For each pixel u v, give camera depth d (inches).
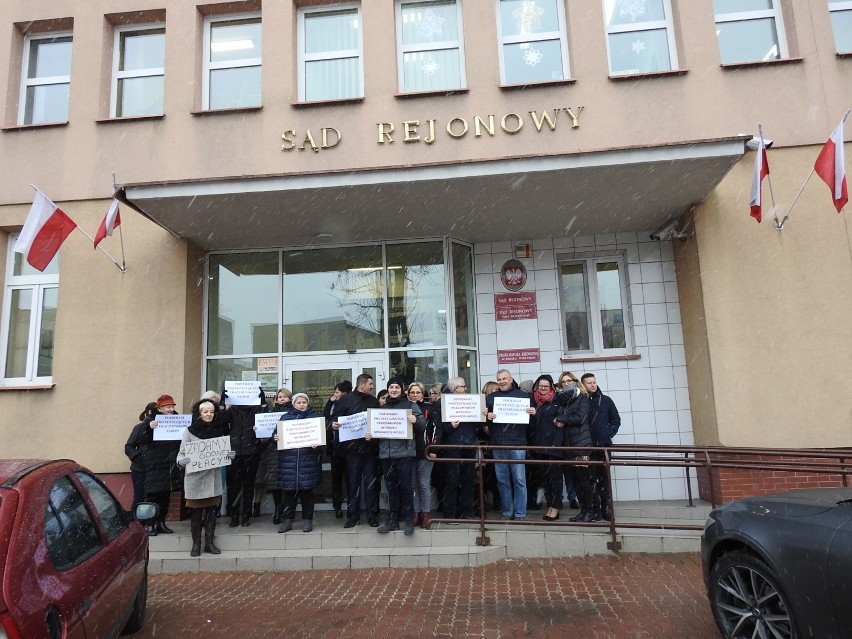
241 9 334.3
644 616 177.6
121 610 136.5
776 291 291.7
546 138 294.8
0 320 326.0
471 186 273.6
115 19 340.5
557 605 189.0
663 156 255.0
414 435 256.2
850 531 126.2
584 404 267.9
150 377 309.3
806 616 129.9
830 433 279.1
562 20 320.2
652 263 338.0
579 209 304.5
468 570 227.9
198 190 271.1
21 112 343.9
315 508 323.6
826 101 297.1
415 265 341.4
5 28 343.0
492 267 349.1
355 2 332.2
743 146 251.6
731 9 319.0
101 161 322.0
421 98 303.6
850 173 293.4
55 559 110.3
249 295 346.0
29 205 325.1
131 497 297.3
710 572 161.6
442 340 333.1
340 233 331.0
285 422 258.1
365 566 236.1
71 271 319.0
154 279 318.3
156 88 341.4
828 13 304.5
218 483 250.4
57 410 307.7
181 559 243.0
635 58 315.6
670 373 327.6
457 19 327.9
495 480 290.0
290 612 191.9
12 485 116.2
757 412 285.4
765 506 152.9
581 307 349.7
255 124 311.3
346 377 335.3
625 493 321.1
